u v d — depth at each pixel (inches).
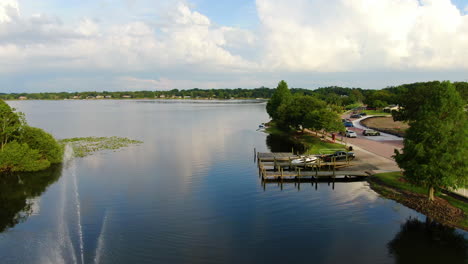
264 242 928.9
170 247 899.4
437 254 856.9
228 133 3312.0
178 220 1087.6
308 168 1761.8
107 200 1283.2
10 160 1686.8
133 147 2488.9
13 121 1852.9
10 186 1464.1
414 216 1100.5
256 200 1290.6
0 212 1155.3
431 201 1162.6
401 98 2947.8
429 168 1064.8
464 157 1032.8
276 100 4020.7
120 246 904.3
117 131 3491.6
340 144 2316.7
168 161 1995.6
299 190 1418.6
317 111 2642.7
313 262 820.6
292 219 1095.6
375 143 2356.1
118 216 1120.8
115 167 1835.6
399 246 900.0
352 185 1477.6
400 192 1302.9
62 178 1599.4
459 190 1197.1
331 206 1212.5
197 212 1160.2
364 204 1224.8
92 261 823.1
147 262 820.0
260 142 2731.3
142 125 4119.1
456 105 1111.0
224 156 2146.9
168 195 1347.2
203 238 954.1
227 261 824.3
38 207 1203.9
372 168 1654.8
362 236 964.0
